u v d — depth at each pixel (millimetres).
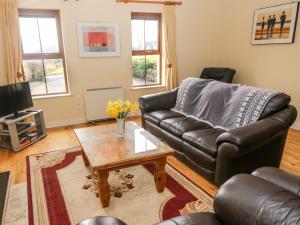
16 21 3453
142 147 2186
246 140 1928
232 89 2828
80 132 2604
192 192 2213
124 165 1967
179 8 4590
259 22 4141
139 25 4457
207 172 2309
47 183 2385
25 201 2113
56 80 4094
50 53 3939
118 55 4293
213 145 2221
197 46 4961
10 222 1866
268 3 3967
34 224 1843
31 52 3822
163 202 2084
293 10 3588
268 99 2400
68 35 3871
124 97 4492
